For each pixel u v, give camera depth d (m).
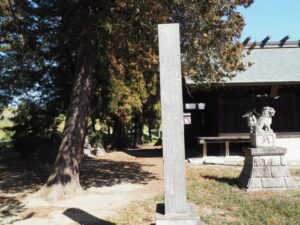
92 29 8.69
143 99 21.92
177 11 8.81
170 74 4.00
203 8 8.33
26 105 16.08
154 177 11.13
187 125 23.09
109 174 11.88
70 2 9.30
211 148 18.55
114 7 8.85
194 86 12.37
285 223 5.58
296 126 16.17
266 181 8.58
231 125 16.27
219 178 10.37
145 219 5.97
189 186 8.98
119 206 7.08
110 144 24.27
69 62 14.16
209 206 6.83
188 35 9.22
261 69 16.34
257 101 16.30
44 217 6.30
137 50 9.58
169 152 3.94
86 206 7.14
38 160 17.38
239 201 7.21
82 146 8.95
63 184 8.16
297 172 11.45
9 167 14.72
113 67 13.91
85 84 9.11
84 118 9.02
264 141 8.98
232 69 9.26
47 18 10.23
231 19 8.66
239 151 17.67
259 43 18.38
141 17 8.19
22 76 12.98
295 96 16.30
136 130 29.62
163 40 4.05
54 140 18.97
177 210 3.87
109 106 17.25
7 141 25.47
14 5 9.58
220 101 16.36
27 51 11.17
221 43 9.02
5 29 10.65
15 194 8.58
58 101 15.77
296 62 16.97
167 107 3.98
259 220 5.80
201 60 9.59
